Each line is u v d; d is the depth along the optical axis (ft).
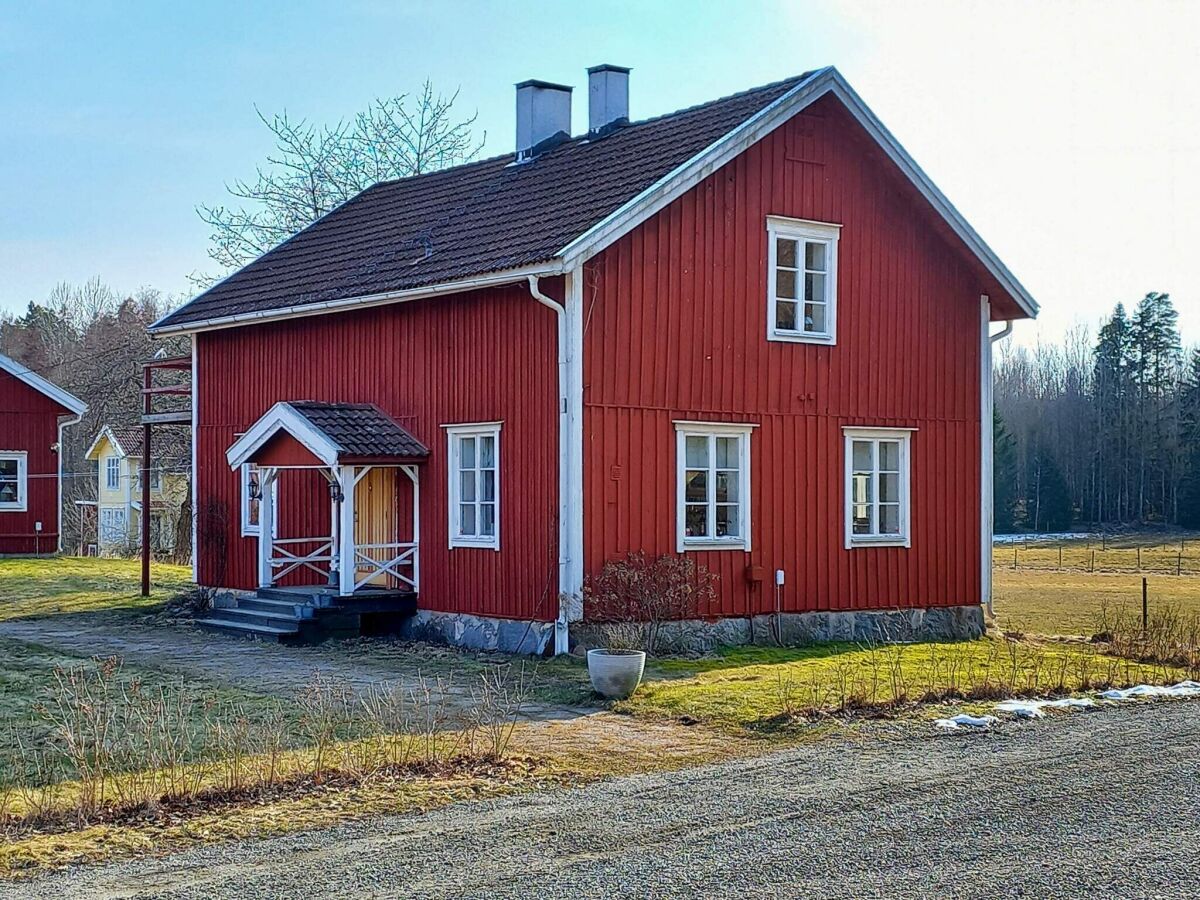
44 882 26.23
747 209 64.08
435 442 64.80
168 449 148.36
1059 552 190.80
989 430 73.87
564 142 76.59
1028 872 26.58
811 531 66.23
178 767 36.32
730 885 25.73
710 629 62.49
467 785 34.27
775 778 35.06
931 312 71.46
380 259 70.79
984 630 72.79
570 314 57.88
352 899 24.94
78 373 209.97
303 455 66.95
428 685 50.83
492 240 63.41
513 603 60.29
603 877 26.22
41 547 124.57
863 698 46.01
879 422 69.00
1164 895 25.20
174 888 25.68
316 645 62.95
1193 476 266.57
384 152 127.54
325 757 36.99
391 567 65.87
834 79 65.92
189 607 77.56
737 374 63.46
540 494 59.00
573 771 36.35
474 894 25.20
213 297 80.48
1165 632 68.90
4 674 54.19
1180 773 35.55
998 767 36.32
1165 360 282.77
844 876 26.32
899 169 68.69
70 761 37.81
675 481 61.31
